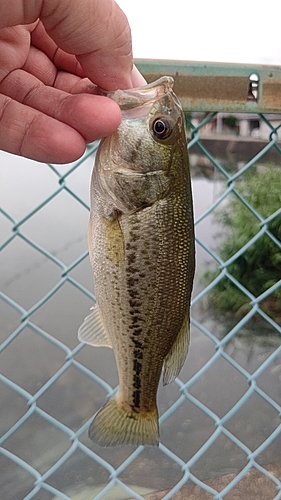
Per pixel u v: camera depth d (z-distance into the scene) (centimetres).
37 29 19
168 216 17
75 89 19
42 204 22
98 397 51
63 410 49
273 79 21
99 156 17
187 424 53
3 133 16
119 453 47
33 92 17
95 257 17
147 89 17
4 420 47
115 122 16
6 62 17
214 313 76
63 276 23
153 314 18
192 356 63
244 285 75
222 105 21
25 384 51
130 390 19
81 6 14
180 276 18
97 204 17
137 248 17
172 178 17
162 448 28
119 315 18
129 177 17
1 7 13
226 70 20
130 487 44
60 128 16
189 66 20
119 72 17
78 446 25
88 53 16
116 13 15
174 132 17
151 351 19
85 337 18
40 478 24
